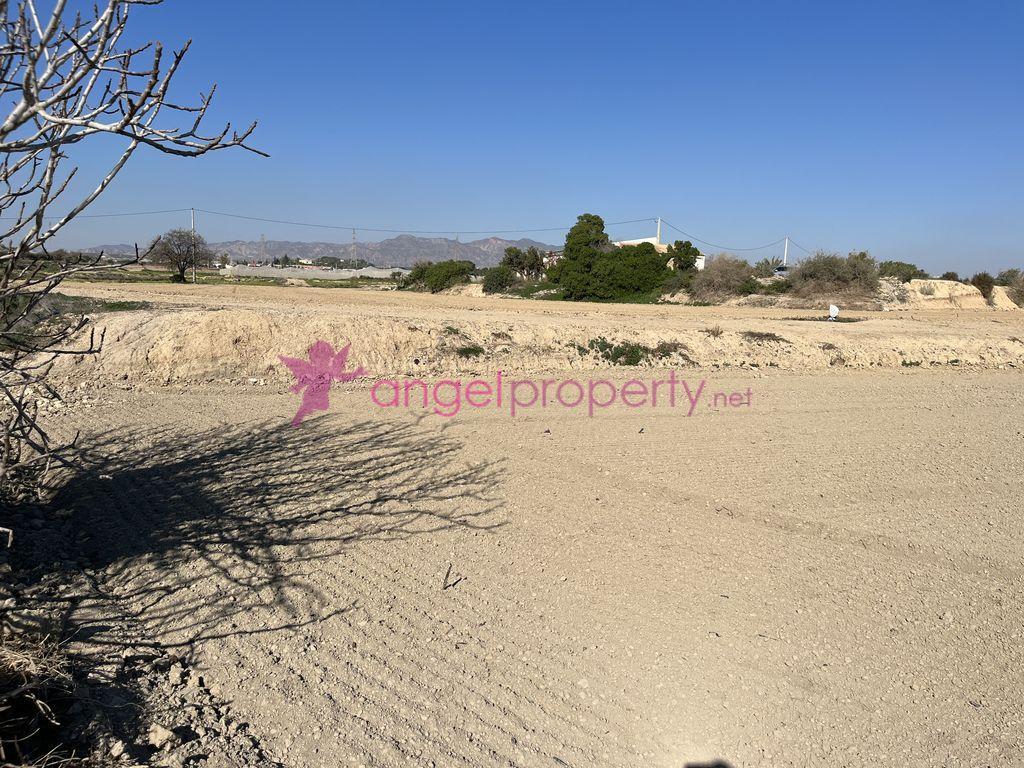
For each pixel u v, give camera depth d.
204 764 3.95
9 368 4.49
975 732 4.70
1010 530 8.25
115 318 15.80
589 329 21.23
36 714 3.95
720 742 4.50
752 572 6.84
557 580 6.48
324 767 4.04
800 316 35.97
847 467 10.55
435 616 5.76
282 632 5.39
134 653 4.95
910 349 23.52
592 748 4.37
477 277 71.25
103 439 10.07
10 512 6.95
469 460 10.05
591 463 10.16
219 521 7.37
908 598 6.47
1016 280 59.97
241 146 3.37
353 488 8.66
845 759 4.41
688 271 56.94
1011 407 15.94
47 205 3.69
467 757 4.20
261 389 14.40
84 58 3.01
